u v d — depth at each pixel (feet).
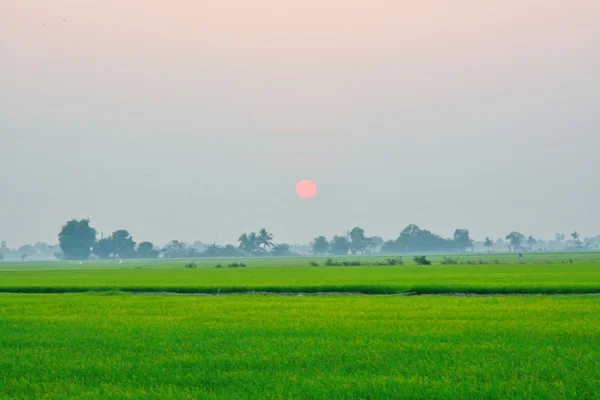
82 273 309.63
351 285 152.56
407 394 45.29
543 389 45.39
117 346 66.49
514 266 295.89
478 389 46.29
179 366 56.39
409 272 245.45
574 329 73.72
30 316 96.22
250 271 299.58
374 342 66.33
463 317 88.53
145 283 190.49
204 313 98.73
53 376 53.47
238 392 46.96
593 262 351.05
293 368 55.06
